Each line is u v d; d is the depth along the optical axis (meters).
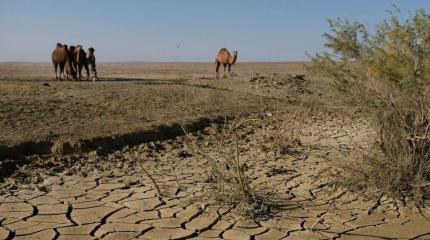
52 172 8.90
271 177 8.89
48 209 7.04
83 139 10.69
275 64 82.75
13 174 8.64
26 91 18.62
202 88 22.72
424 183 7.54
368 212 7.02
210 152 11.05
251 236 6.14
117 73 45.31
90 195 7.70
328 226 6.49
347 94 8.07
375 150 9.10
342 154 10.38
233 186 7.38
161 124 13.05
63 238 6.02
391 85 7.83
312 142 12.27
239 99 20.23
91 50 28.12
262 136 12.46
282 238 6.09
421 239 6.08
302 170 9.37
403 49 7.76
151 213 6.91
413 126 7.74
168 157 10.49
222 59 31.31
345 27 8.09
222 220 6.66
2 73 41.44
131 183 8.34
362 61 8.01
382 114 7.89
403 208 7.16
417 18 7.71
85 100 17.17
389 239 6.07
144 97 18.78
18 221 6.55
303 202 7.46
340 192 7.88
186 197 7.61
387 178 7.63
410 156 7.62
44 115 13.66
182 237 6.07
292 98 21.67
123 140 11.41
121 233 6.19
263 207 7.12
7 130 11.20
